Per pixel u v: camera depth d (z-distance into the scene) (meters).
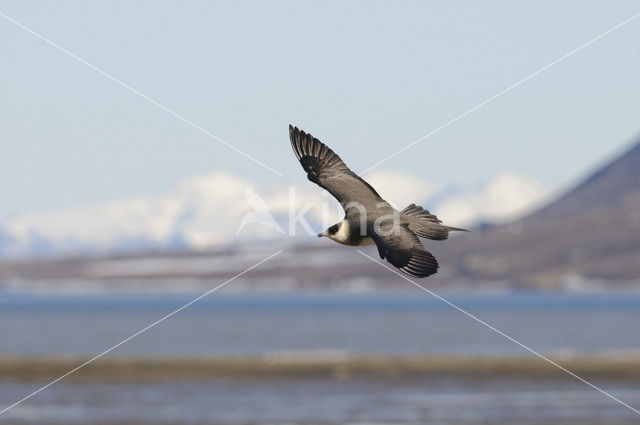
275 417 39.25
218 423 37.94
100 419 38.75
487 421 38.25
